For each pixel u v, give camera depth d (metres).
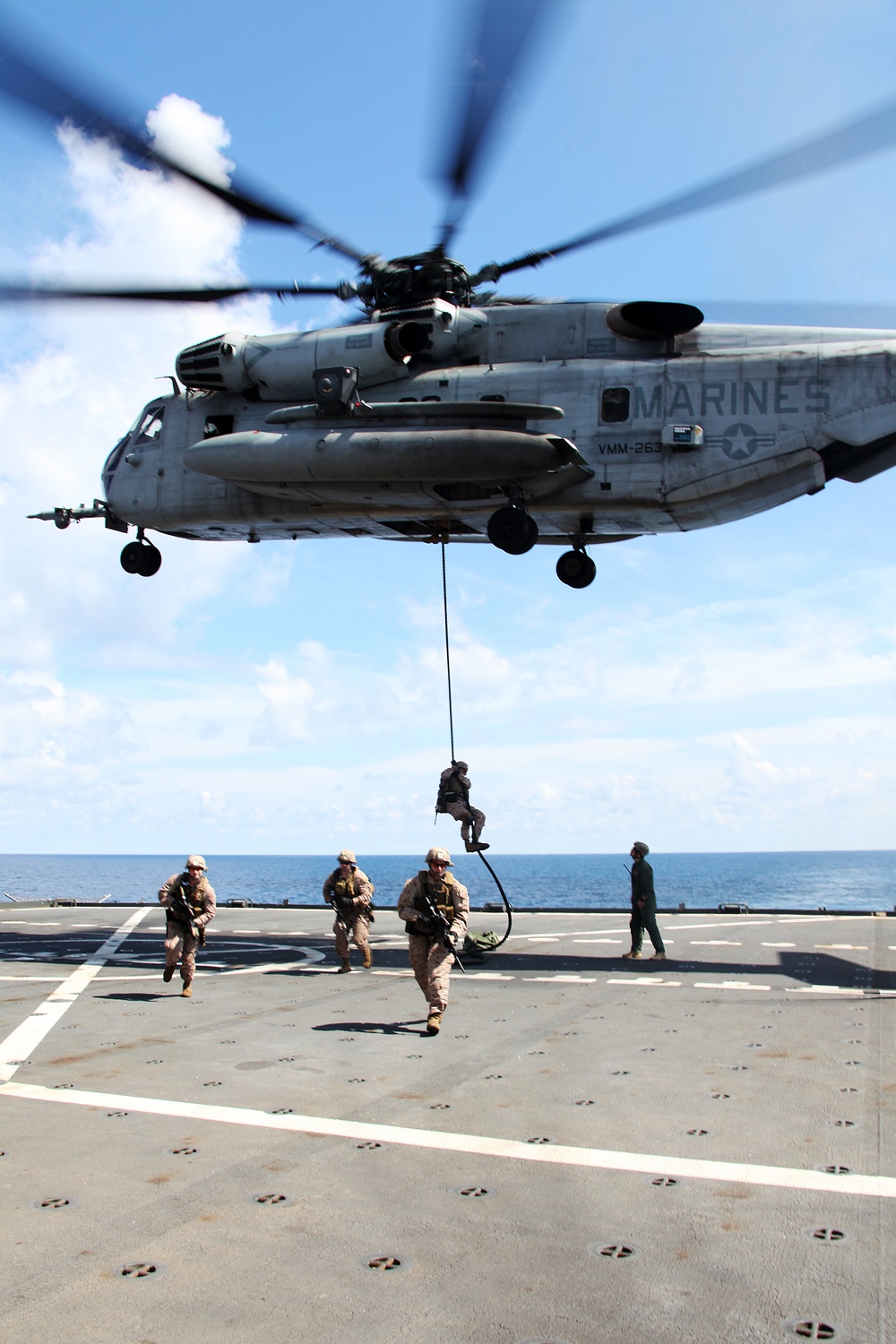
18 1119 6.12
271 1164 5.26
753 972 12.09
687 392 12.60
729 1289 3.80
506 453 12.25
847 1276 3.90
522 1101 6.44
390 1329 3.53
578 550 15.22
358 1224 4.45
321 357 13.42
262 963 13.82
